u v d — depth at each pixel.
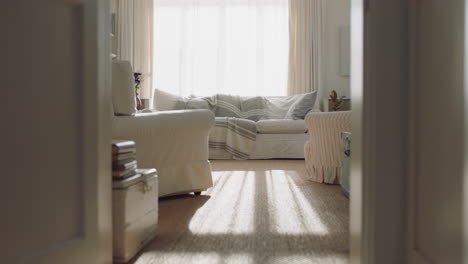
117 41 6.61
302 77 6.47
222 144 5.52
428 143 1.00
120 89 2.40
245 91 6.59
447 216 0.89
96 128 1.17
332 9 6.53
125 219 1.45
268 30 6.54
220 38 6.53
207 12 6.57
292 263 1.45
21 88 0.92
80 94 1.11
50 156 1.01
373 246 1.14
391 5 1.12
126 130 2.41
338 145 3.23
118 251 1.45
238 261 1.47
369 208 1.14
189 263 1.45
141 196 1.61
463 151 0.81
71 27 1.08
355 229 1.22
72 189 1.08
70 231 1.08
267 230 1.90
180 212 2.28
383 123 1.13
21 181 0.92
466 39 0.80
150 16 6.59
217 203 2.54
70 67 1.08
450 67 0.87
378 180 1.13
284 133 5.54
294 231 1.88
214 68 6.60
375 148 1.13
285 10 6.52
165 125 2.53
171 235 1.82
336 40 6.54
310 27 6.44
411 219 1.09
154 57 6.64
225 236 1.80
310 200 2.63
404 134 1.13
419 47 1.05
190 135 2.68
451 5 0.87
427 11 1.00
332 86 6.57
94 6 1.15
